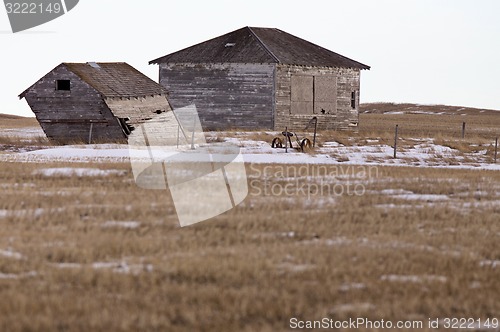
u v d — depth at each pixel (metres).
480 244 40.59
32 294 29.92
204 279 33.09
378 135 116.44
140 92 112.12
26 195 53.22
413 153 94.81
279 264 35.41
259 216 46.59
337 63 129.12
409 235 42.25
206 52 125.62
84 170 67.12
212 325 27.41
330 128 128.00
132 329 26.53
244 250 37.84
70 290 30.84
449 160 89.69
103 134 106.06
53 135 107.19
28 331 26.19
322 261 35.78
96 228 42.22
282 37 133.38
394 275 34.22
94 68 111.50
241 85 122.25
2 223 43.22
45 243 38.34
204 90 124.25
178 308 28.97
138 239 39.59
